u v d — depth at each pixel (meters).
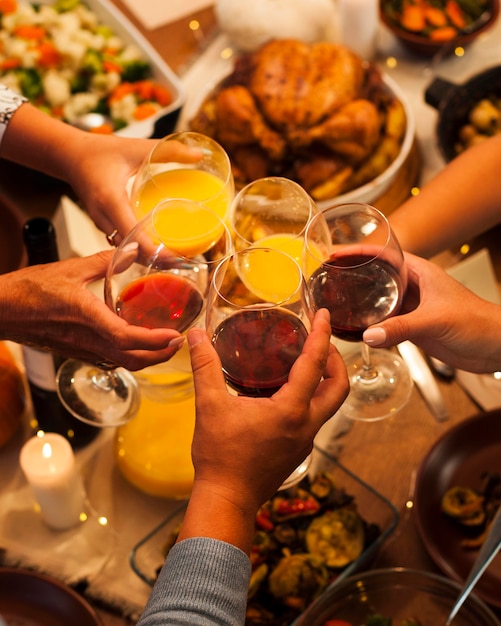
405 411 1.09
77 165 1.02
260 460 0.77
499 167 1.06
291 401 0.76
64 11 1.53
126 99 1.41
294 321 0.79
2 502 1.07
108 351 0.89
